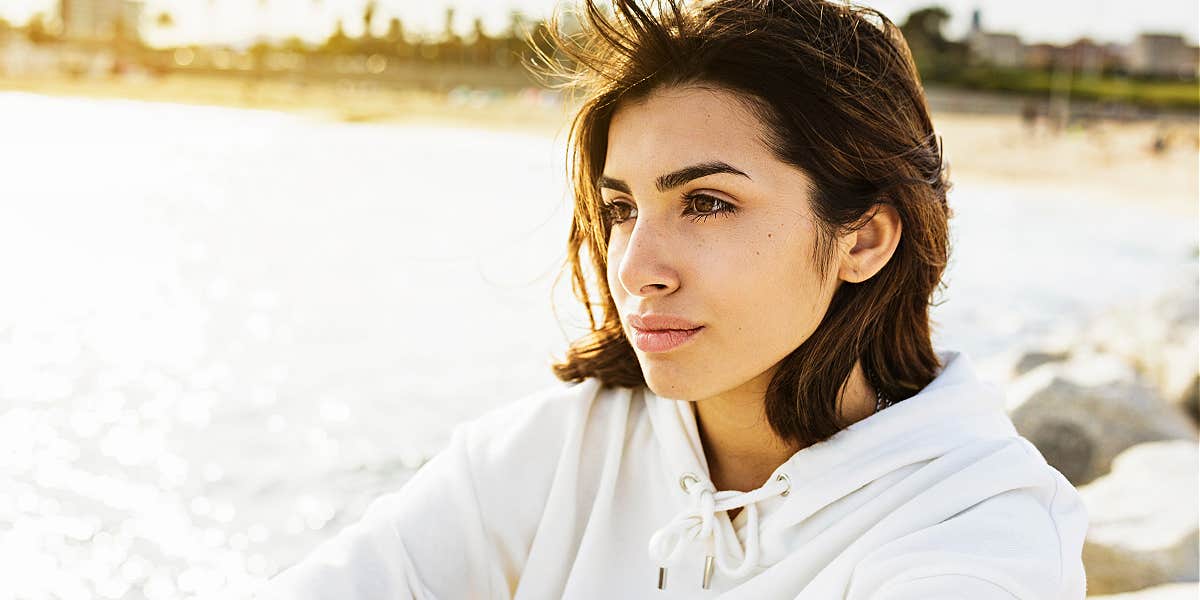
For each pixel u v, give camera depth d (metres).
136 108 66.19
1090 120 57.22
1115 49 73.88
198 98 79.50
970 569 1.02
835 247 1.15
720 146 1.09
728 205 1.11
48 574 5.17
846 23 1.17
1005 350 10.77
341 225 20.80
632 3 1.12
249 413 8.09
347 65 96.31
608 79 1.13
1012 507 1.11
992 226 23.94
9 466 6.83
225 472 6.69
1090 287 15.18
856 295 1.21
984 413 1.24
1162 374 6.65
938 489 1.13
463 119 61.12
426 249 17.47
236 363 9.84
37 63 98.50
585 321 1.46
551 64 1.33
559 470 1.36
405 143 44.81
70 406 8.41
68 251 17.33
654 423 1.34
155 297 13.59
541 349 9.98
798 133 1.11
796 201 1.12
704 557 1.26
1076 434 5.42
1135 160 44.03
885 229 1.19
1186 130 52.69
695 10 1.14
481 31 90.94
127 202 24.14
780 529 1.21
